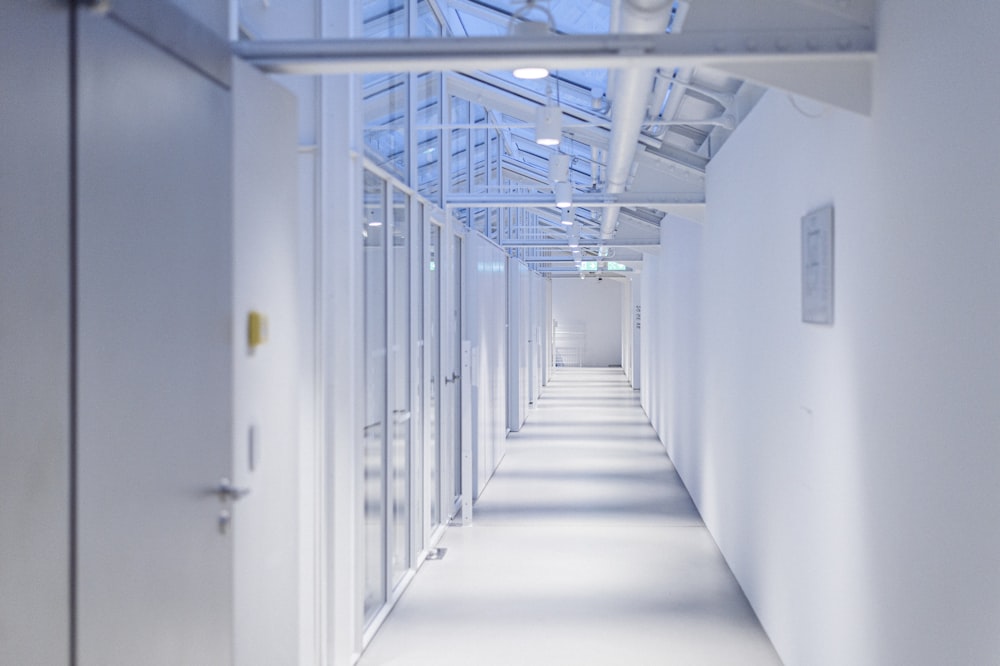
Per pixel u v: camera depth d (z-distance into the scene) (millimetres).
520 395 14703
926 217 2631
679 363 10188
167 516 2510
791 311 4441
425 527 6805
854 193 3375
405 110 6258
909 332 2783
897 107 2883
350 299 4449
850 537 3441
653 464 11031
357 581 4711
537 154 11195
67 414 2029
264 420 3246
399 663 4688
